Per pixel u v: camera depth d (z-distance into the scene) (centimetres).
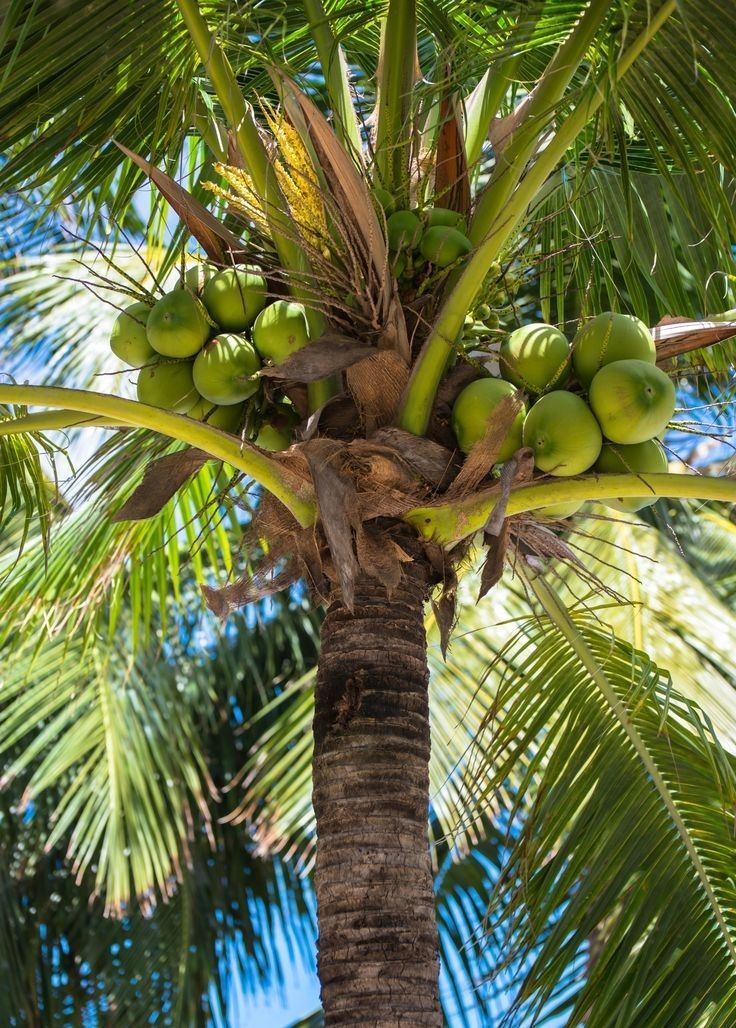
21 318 580
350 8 299
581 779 318
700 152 285
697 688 435
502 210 263
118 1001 744
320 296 273
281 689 820
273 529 286
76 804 599
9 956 738
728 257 352
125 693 632
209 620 750
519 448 270
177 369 289
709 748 308
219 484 403
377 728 257
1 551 552
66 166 324
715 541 754
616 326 271
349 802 251
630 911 298
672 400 263
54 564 407
